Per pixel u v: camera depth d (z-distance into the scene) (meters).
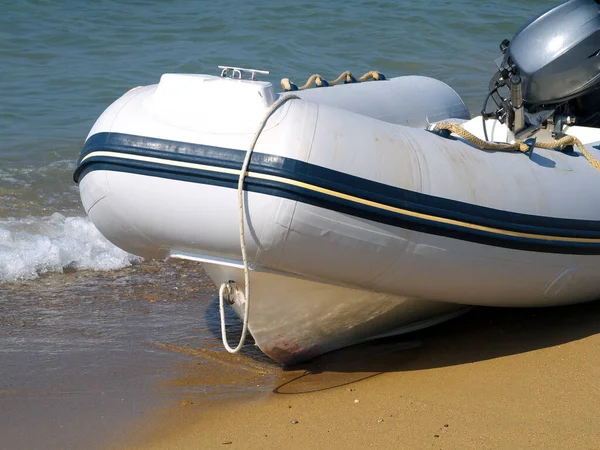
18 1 11.81
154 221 3.28
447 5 12.67
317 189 3.11
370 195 3.20
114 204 3.32
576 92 4.24
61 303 4.69
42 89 8.80
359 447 3.10
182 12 11.91
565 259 3.73
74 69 9.48
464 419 3.28
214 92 3.26
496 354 3.86
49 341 4.18
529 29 4.36
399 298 3.79
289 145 3.11
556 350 3.84
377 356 3.96
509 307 4.29
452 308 4.13
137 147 3.23
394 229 3.27
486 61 10.41
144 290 4.93
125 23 11.34
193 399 3.56
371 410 3.39
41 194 6.34
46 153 7.13
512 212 3.51
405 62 10.27
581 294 4.04
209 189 3.14
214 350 4.11
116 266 5.27
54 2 11.98
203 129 3.19
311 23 11.55
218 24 11.34
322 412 3.40
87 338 4.22
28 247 5.34
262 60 10.05
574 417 3.25
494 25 11.86
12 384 3.69
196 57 10.02
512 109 4.20
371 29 11.48
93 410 3.46
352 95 4.65
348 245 3.26
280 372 3.87
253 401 3.54
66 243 5.41
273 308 3.66
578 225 3.70
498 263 3.56
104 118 3.43
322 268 3.34
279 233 3.14
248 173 3.09
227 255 3.32
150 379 3.77
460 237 3.40
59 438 3.23
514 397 3.43
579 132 4.35
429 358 3.88
